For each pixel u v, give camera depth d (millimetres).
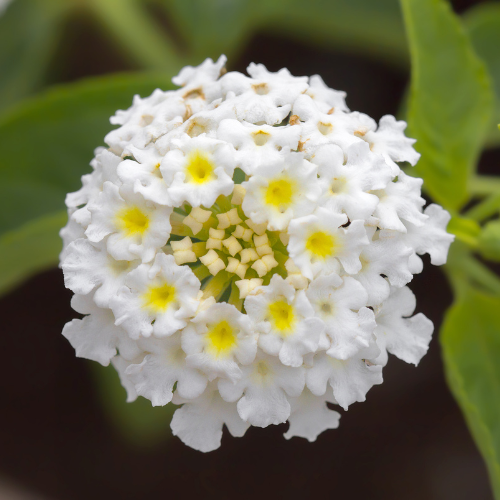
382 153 156
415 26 178
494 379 181
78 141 189
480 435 175
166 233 150
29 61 219
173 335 151
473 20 203
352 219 150
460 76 180
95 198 156
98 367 203
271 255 152
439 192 184
